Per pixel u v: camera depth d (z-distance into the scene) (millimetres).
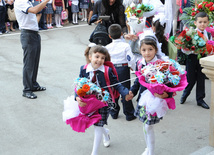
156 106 3283
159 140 4168
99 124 3492
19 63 7707
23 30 5434
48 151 3928
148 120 3432
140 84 3533
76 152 3912
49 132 4406
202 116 4859
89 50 3557
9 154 3861
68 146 4047
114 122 4707
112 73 3557
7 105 5289
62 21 13211
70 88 6070
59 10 12375
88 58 3605
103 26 5500
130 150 3947
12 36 10797
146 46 3346
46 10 11898
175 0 7918
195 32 4621
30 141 4168
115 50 4609
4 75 6785
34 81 5859
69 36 10844
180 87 3156
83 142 4145
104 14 5590
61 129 4496
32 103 5383
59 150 3953
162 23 4207
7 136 4293
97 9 5949
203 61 3578
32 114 4965
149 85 3209
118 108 4773
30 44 5457
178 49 4867
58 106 5270
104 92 3408
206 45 4617
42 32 11570
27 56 5500
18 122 4695
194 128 4484
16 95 5711
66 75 6801
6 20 11398
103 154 3865
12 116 4891
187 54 4840
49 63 7691
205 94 5691
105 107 3568
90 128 4527
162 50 4066
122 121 4738
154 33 4156
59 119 4805
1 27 11172
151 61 3430
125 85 4691
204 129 4453
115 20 5598
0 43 9797
